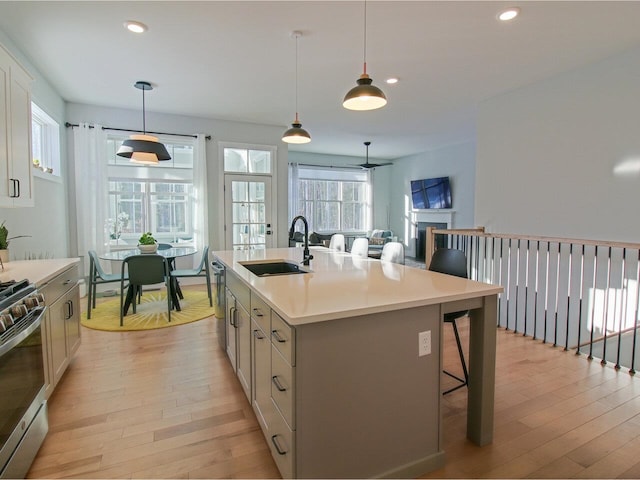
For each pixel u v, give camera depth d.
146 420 2.07
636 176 3.22
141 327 3.70
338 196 9.52
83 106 4.95
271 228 6.15
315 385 1.42
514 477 1.64
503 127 4.45
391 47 3.21
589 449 1.82
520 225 4.26
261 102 4.82
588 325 3.63
